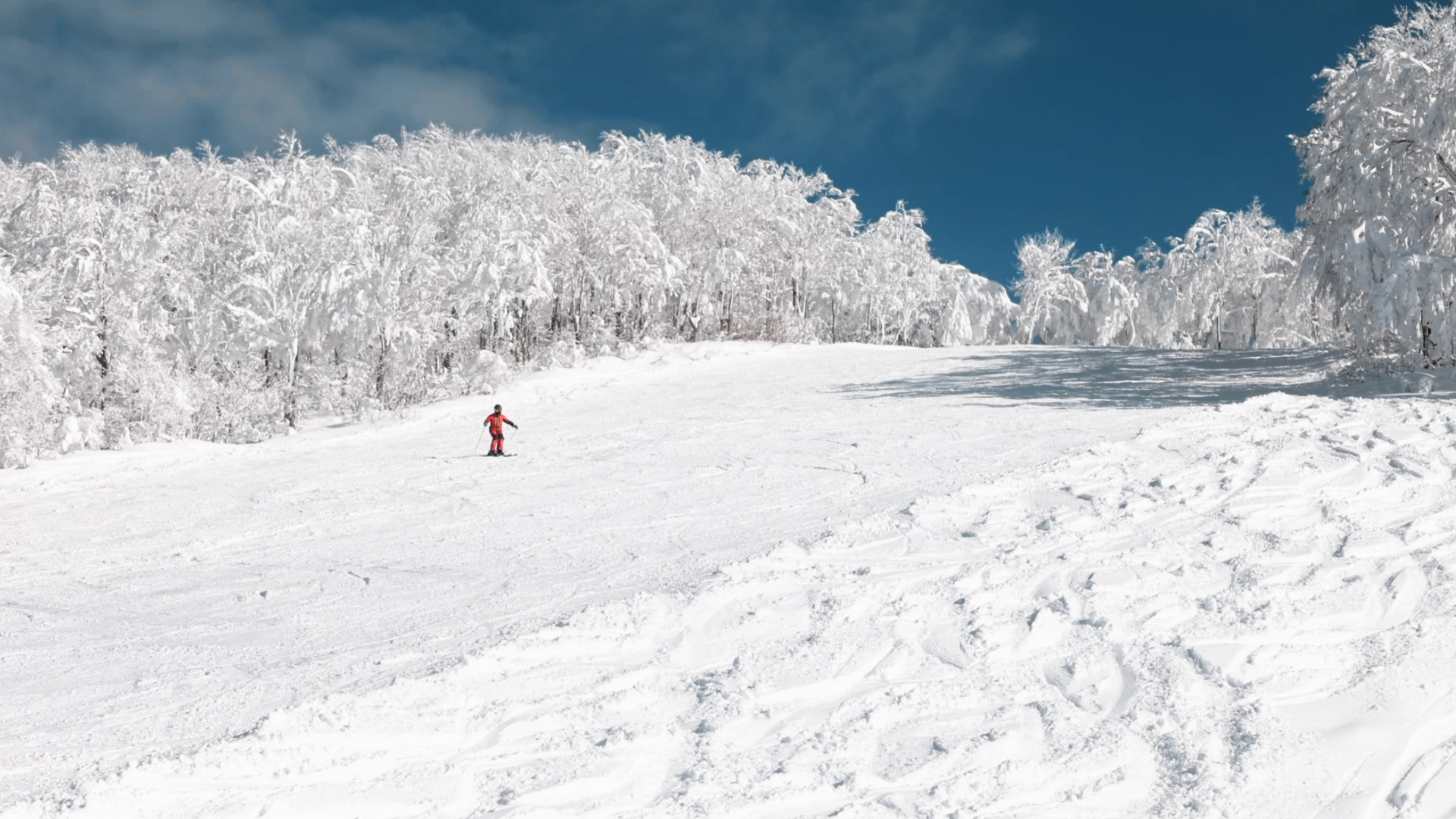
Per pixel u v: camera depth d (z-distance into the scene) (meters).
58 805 3.72
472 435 20.84
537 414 23.91
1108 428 14.48
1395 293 16.36
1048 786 4.12
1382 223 17.97
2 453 18.48
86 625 7.45
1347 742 4.44
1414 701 4.82
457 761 4.30
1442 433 11.27
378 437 21.81
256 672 5.84
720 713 4.86
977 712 4.90
